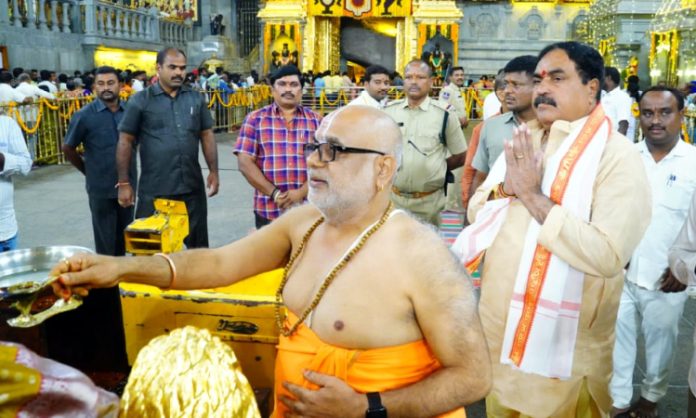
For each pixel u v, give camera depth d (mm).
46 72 15914
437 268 1528
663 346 3387
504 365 2521
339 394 1478
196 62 31188
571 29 27750
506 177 2510
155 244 2307
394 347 1524
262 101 21078
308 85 20953
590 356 2441
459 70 10078
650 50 21656
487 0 27625
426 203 4703
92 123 5301
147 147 4930
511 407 2514
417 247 1556
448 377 1486
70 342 2047
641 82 23219
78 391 1097
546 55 2422
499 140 3984
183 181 4992
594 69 2355
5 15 19875
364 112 1610
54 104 11898
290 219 1843
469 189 4328
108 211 5469
